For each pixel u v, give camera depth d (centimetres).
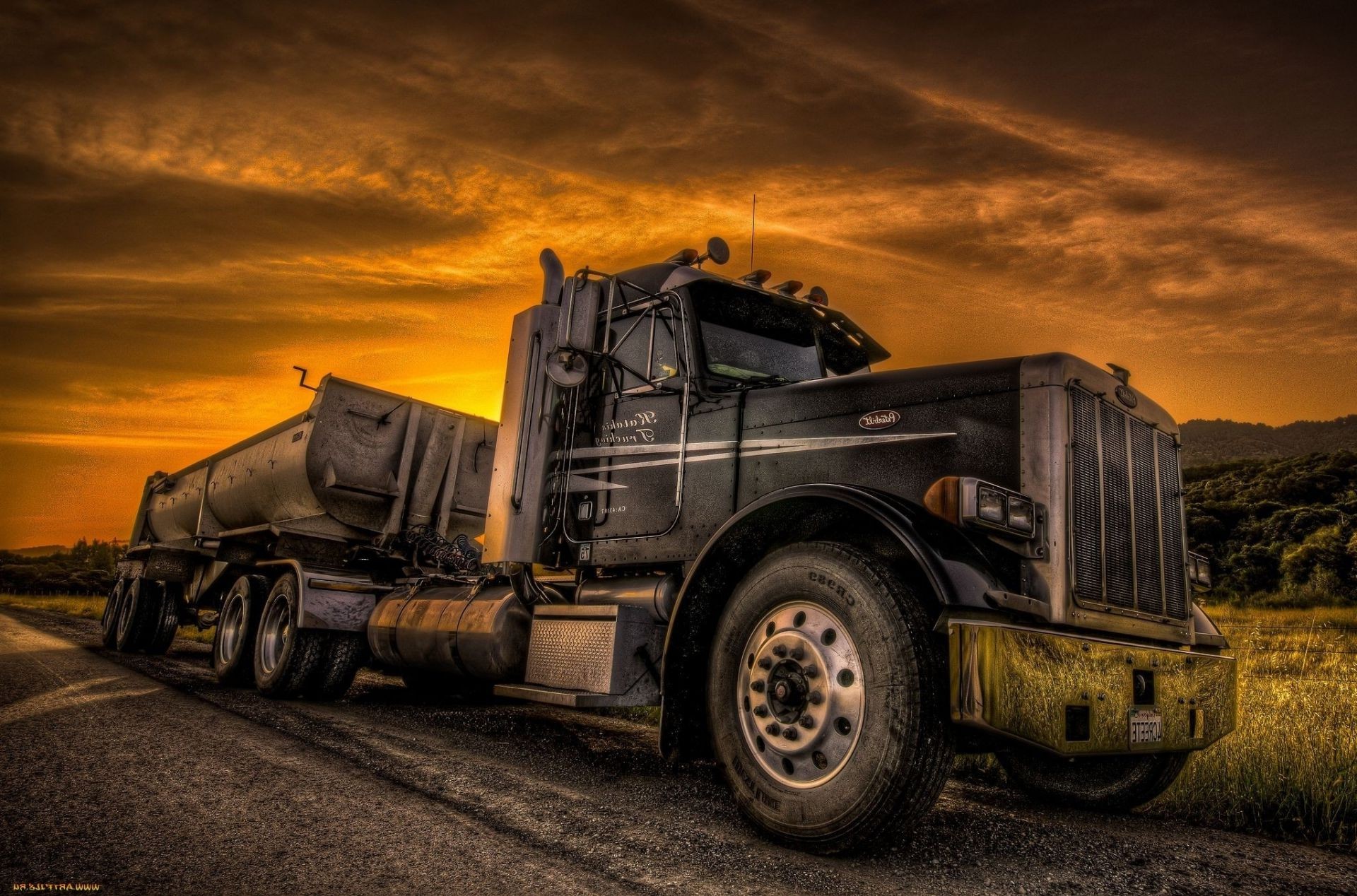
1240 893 308
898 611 318
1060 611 338
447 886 271
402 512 831
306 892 261
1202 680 389
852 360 577
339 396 795
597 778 454
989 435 370
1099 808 449
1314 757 457
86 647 1166
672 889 278
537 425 535
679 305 489
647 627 460
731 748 363
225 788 382
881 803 304
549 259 557
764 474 436
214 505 1018
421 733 576
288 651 712
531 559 519
